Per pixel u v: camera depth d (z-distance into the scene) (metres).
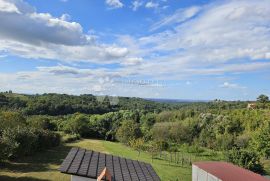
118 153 54.81
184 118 99.38
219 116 84.44
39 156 45.88
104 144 68.88
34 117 74.69
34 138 45.22
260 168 42.84
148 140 74.25
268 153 51.47
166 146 60.28
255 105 103.38
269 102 111.00
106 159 16.50
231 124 77.12
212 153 59.38
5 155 36.03
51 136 55.47
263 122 71.06
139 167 16.98
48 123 75.56
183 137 77.62
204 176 30.02
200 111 103.81
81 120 84.12
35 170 35.81
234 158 43.88
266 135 51.94
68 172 12.82
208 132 76.44
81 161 14.70
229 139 64.19
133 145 61.12
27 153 45.03
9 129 42.34
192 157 54.91
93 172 13.38
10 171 34.25
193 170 32.69
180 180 36.00
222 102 128.25
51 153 49.84
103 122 93.69
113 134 83.31
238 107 111.19
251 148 55.50
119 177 14.03
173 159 52.25
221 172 28.53
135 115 104.25
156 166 43.81
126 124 74.31
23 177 31.97
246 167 42.25
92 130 86.12
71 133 81.50
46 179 31.95
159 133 77.81
